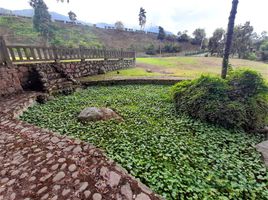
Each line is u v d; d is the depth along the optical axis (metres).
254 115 4.59
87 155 2.88
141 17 68.94
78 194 2.10
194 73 15.05
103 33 54.94
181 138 4.22
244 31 34.25
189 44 55.94
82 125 4.75
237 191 2.65
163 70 16.58
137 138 4.11
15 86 6.84
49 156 2.90
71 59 10.11
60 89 7.95
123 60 16.05
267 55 32.50
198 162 3.33
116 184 2.24
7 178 2.52
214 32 40.78
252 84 4.93
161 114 5.80
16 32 36.47
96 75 12.00
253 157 3.55
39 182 2.36
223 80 5.35
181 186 2.63
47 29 32.97
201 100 5.20
